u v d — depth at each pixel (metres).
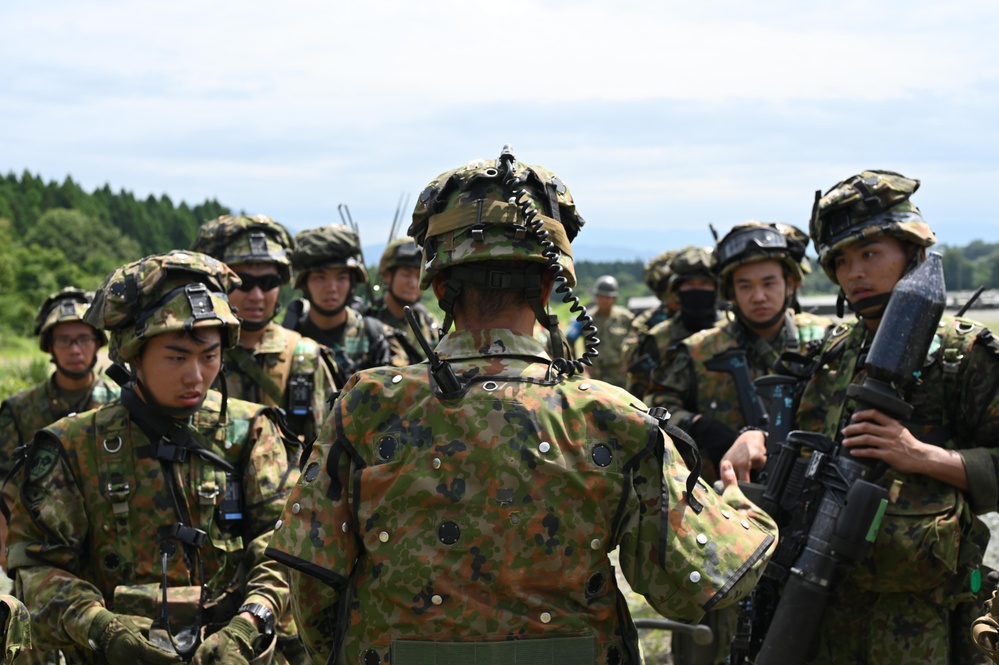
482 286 2.38
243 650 3.05
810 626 3.29
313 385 5.23
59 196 137.50
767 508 3.52
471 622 2.19
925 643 3.34
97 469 3.26
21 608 2.49
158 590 3.19
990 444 3.32
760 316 5.14
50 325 5.70
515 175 2.34
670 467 2.31
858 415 3.32
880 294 3.52
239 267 5.17
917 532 3.26
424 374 2.33
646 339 7.12
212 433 3.40
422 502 2.23
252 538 3.39
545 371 2.35
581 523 2.24
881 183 3.50
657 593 2.28
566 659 2.21
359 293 9.05
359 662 2.28
